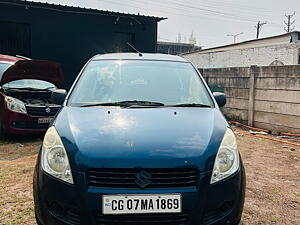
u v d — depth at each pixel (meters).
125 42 12.39
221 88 8.89
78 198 1.99
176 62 3.65
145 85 3.18
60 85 6.58
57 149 2.17
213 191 2.06
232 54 26.73
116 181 2.00
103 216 1.97
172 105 2.91
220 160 2.16
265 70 7.25
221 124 2.52
